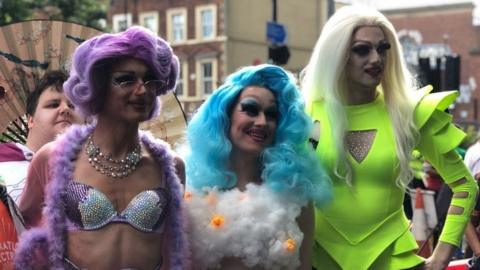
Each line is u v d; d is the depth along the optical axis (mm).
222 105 2484
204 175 2508
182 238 2279
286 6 27328
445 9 42031
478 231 4094
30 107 3084
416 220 5738
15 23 3162
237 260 2445
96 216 2086
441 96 2705
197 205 2467
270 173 2482
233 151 2557
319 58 2748
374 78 2688
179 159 2428
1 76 3184
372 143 2713
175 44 28141
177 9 28172
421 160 3299
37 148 3043
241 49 26547
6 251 2215
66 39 3225
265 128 2469
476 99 40469
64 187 2131
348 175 2678
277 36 10953
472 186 2723
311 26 28562
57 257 2102
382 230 2680
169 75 2236
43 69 3227
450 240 2703
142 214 2127
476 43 41312
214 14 26531
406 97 2734
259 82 2498
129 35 2092
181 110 3213
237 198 2482
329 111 2713
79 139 2215
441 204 4590
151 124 3191
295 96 2527
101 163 2154
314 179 2547
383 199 2674
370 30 2680
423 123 2695
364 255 2668
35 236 2129
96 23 22656
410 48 42469
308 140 2613
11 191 2719
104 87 2133
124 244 2104
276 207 2453
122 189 2160
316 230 2760
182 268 2258
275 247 2404
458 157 2738
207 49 26844
